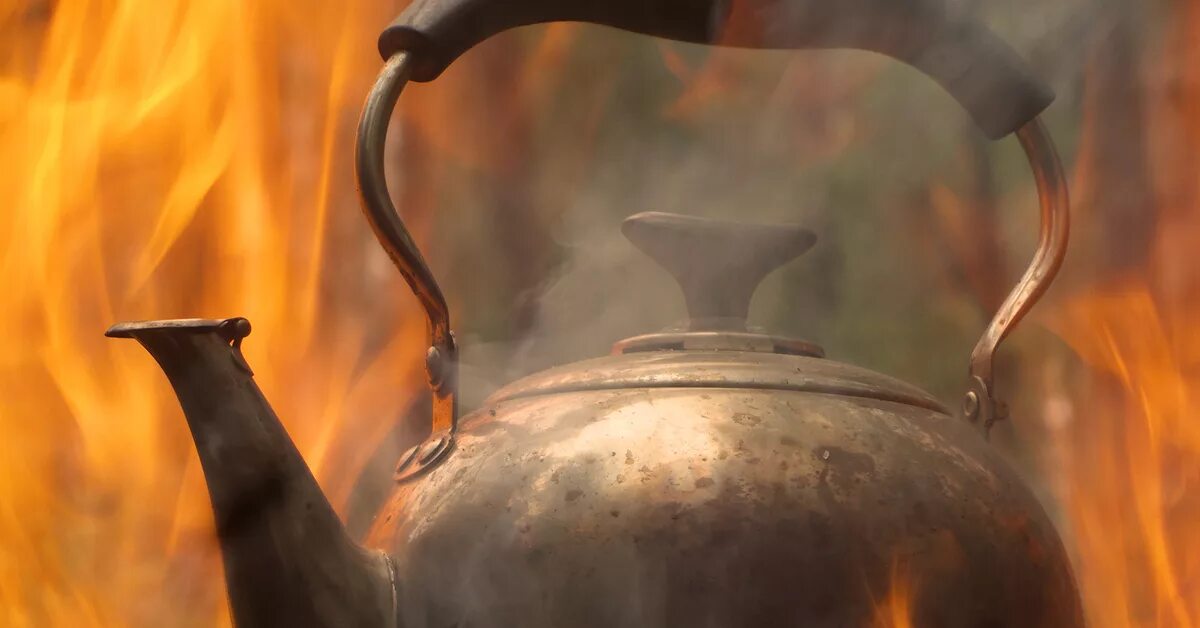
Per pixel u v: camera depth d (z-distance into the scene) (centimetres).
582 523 96
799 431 97
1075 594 101
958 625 96
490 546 96
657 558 95
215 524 96
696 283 103
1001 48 106
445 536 97
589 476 96
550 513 96
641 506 96
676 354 101
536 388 101
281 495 96
